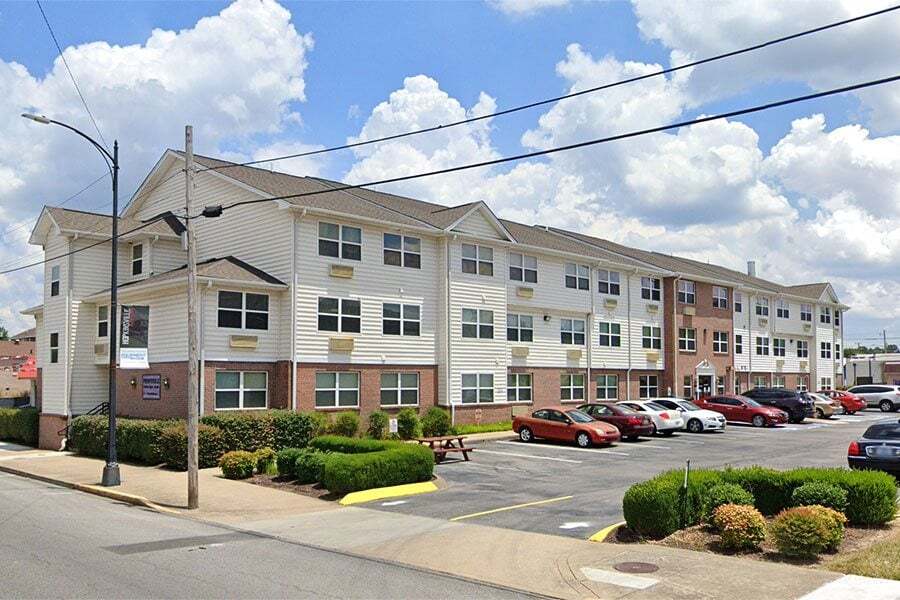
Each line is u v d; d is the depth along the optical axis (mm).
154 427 23422
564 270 39812
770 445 28828
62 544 12117
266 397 27000
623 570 10188
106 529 13680
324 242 28484
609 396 41906
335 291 28641
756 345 55250
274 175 32875
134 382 28016
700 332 48594
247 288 26594
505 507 15727
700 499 12672
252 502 16844
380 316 30172
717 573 9852
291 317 27203
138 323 27000
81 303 30016
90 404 29938
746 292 54500
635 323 44188
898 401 55562
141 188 33719
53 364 30406
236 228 29734
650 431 31109
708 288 49844
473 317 33562
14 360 75000
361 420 29109
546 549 11664
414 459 18781
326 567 10648
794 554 10531
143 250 30297
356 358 29125
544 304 38375
